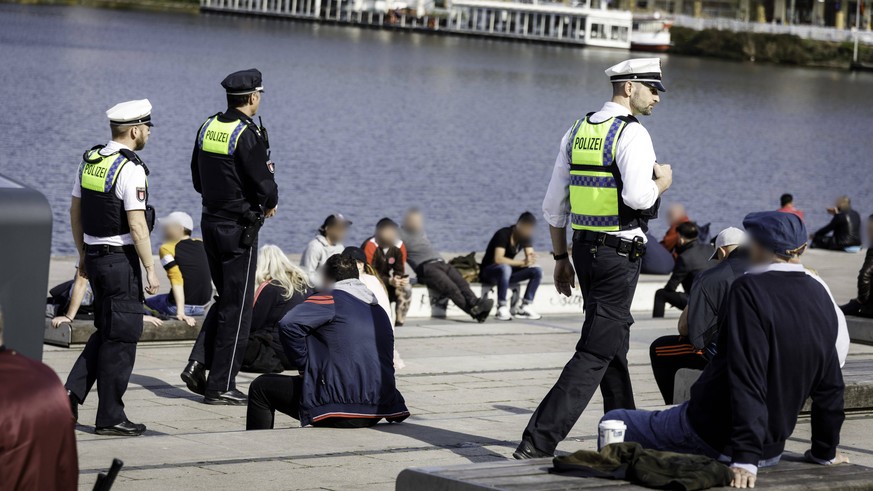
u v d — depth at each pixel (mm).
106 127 67750
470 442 9219
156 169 52969
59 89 91250
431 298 18906
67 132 63656
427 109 104375
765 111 125250
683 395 11023
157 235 34375
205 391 11656
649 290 20922
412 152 71062
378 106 103312
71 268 19703
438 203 50906
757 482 6348
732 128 104188
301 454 8562
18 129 63219
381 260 17609
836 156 85750
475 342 16297
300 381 9789
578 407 8172
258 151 11125
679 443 6828
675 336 11586
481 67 173125
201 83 108500
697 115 114750
